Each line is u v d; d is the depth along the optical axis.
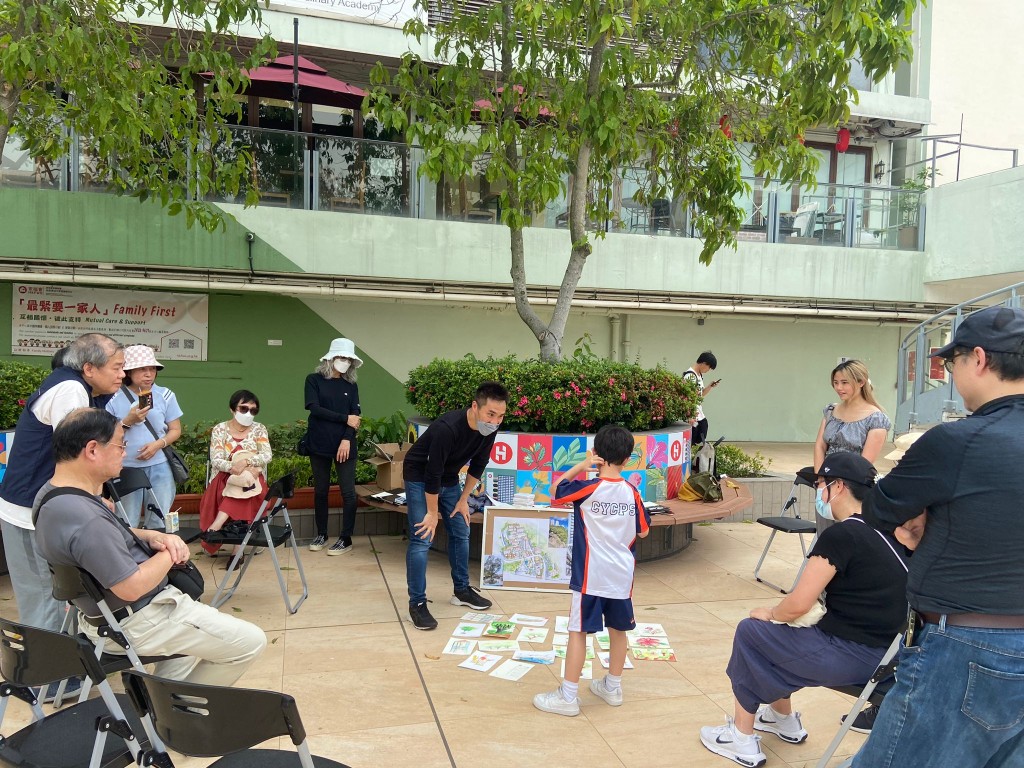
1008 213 11.45
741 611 4.93
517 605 4.93
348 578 5.43
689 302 12.23
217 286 10.09
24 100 5.68
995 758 2.00
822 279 12.40
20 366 5.52
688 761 3.02
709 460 7.24
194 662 2.85
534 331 6.62
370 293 10.66
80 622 2.73
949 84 14.09
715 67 6.57
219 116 7.12
